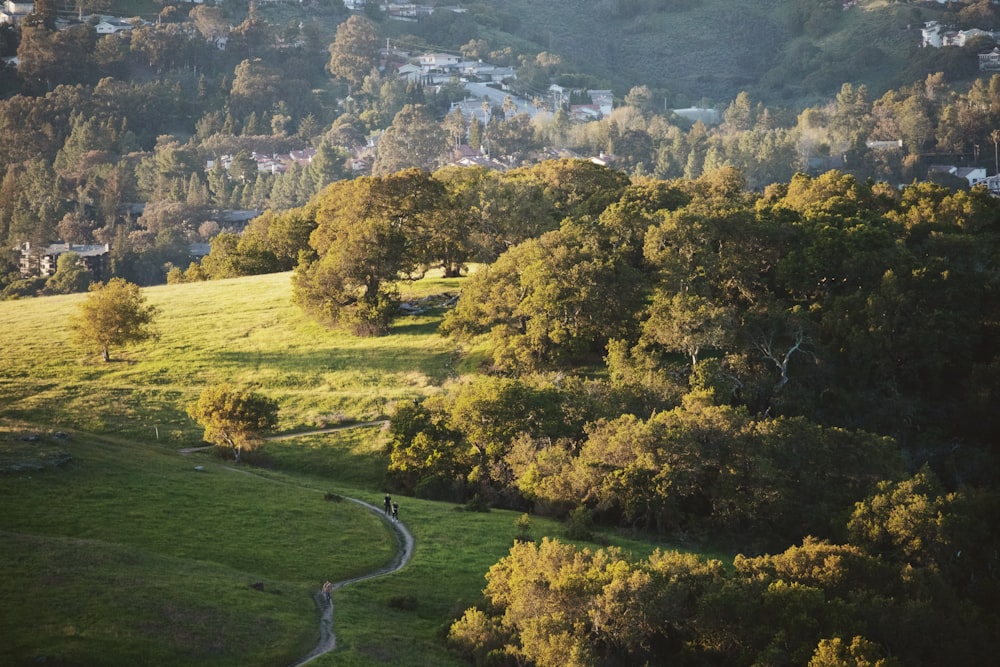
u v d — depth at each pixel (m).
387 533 76.31
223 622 55.81
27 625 51.84
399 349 122.12
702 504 86.81
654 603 57.94
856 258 116.12
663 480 82.69
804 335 107.44
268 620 57.41
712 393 95.12
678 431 85.25
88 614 53.69
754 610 59.31
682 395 97.56
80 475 77.69
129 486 77.31
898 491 78.50
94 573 58.59
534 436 91.69
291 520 75.75
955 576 74.31
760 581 62.28
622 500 84.06
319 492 84.12
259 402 94.75
